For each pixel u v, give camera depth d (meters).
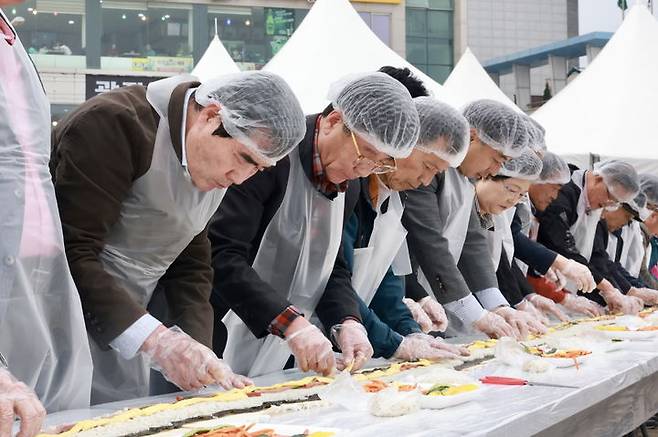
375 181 2.50
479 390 1.69
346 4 6.41
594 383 1.83
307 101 5.82
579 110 7.20
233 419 1.47
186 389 1.74
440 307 2.89
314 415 1.50
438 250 2.87
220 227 2.12
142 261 1.93
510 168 3.19
